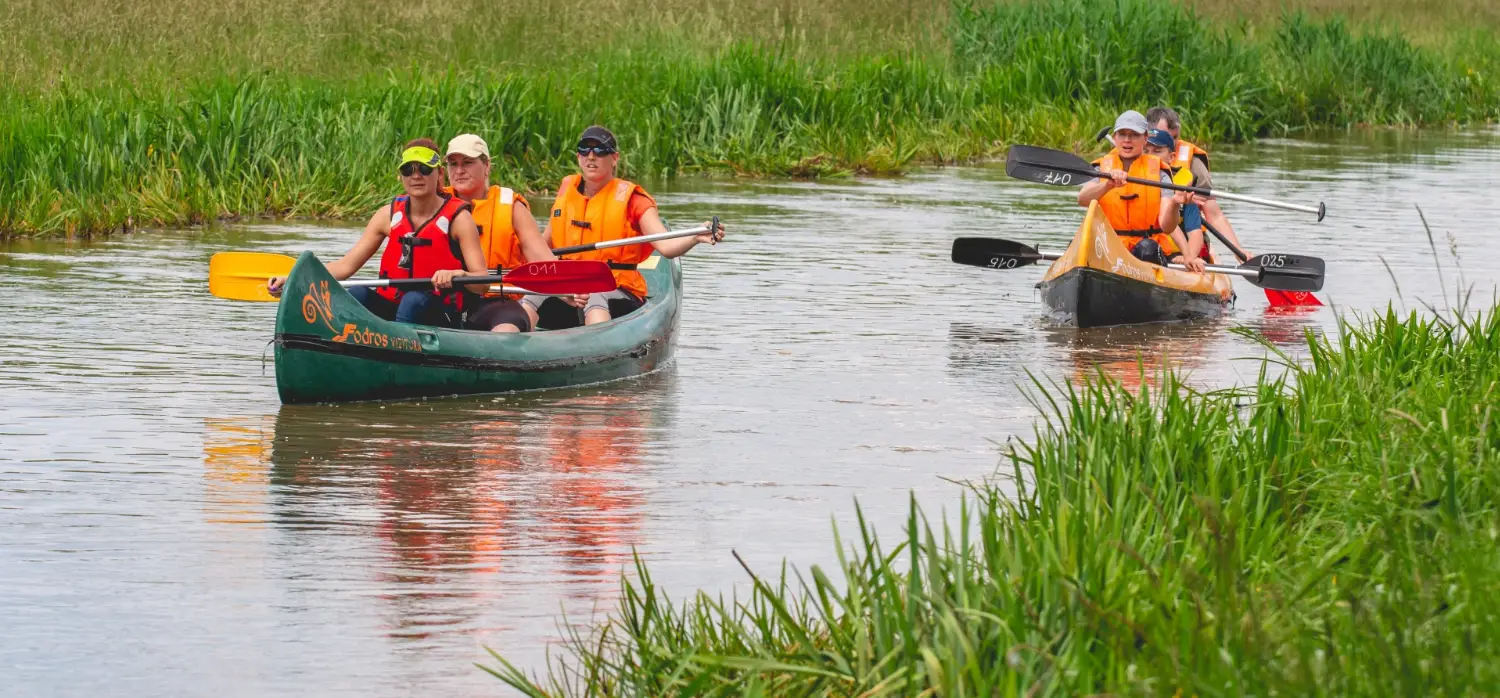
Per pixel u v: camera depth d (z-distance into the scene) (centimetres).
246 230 2666
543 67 3675
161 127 2886
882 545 1142
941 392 1661
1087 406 1184
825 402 1611
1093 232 2055
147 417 1490
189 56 3291
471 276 1636
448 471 1334
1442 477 1012
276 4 3594
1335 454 1149
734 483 1309
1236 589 826
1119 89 4303
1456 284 2334
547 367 1655
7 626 969
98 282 2166
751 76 3662
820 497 1270
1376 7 5819
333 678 902
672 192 3175
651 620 974
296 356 1535
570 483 1303
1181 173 2273
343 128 2997
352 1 3738
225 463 1343
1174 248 2295
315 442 1419
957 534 1162
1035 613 809
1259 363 1838
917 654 795
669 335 1791
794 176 3494
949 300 2200
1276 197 3234
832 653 828
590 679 868
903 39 4388
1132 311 2092
